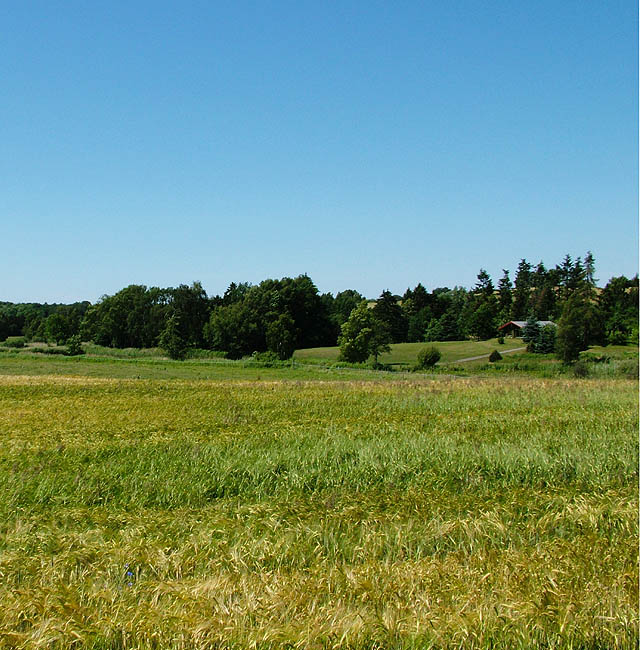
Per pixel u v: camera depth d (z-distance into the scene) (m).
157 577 7.62
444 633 5.91
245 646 5.76
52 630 5.98
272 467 13.58
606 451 14.86
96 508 11.02
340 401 28.61
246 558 8.06
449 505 10.39
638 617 6.18
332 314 141.88
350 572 7.30
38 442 17.56
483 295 147.38
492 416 22.62
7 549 8.72
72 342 89.81
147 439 17.69
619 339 101.25
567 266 167.12
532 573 7.29
